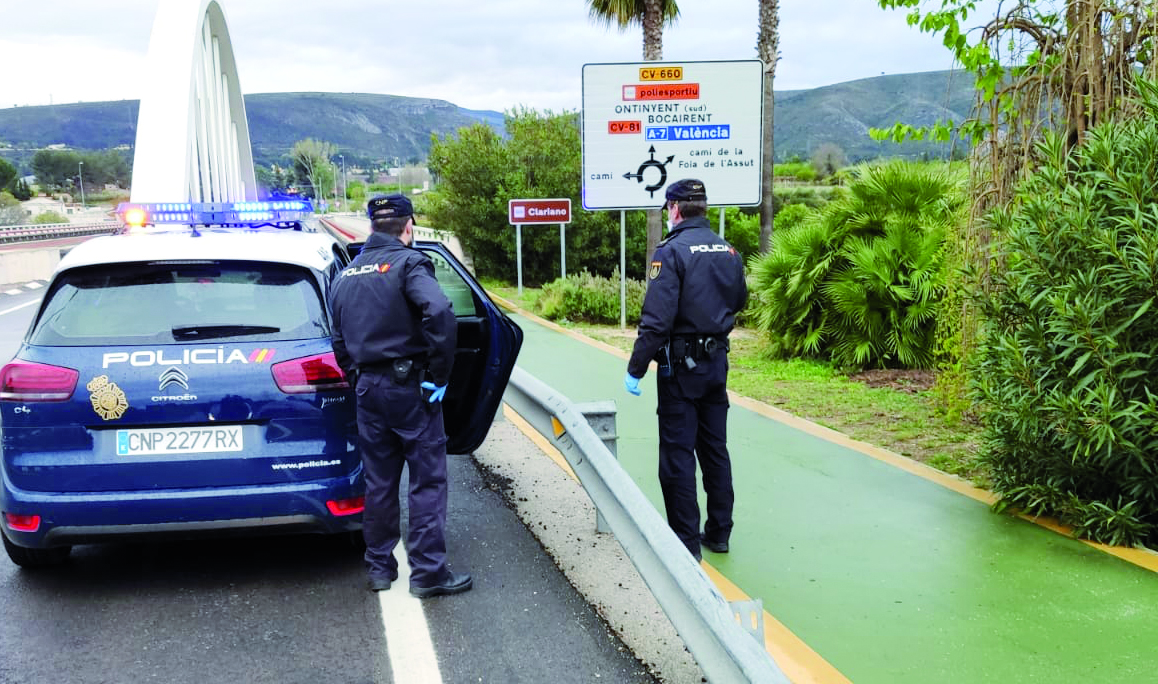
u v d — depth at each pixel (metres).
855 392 8.55
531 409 4.89
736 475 5.81
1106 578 4.13
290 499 3.97
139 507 3.87
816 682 3.25
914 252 9.55
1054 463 4.68
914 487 5.52
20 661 3.51
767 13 18.91
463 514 5.25
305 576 4.36
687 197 4.31
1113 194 4.40
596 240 22.53
